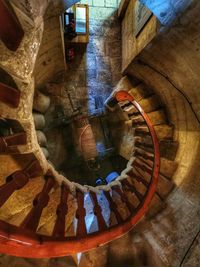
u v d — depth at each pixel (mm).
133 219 2719
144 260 3260
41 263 2846
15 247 1351
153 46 2852
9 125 2316
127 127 4973
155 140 3422
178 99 3312
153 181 3113
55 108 4738
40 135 4184
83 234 2102
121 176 3988
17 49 1469
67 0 2342
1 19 1219
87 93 4859
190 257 2457
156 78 3533
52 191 2594
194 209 2783
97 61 4941
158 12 2303
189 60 2488
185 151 3455
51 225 2787
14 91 1616
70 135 4992
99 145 5172
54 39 3090
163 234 3078
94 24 5027
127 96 3637
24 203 2436
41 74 3783
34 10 1566
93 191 3406
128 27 4258
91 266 3270
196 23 2035
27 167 2182
